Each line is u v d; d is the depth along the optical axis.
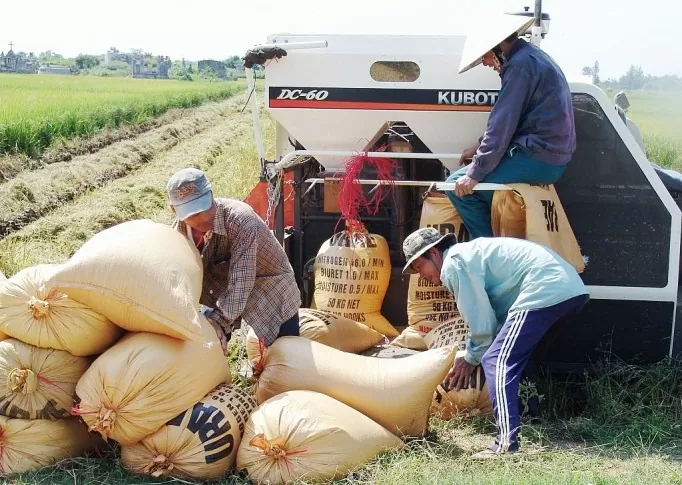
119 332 4.43
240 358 6.00
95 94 43.31
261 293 4.95
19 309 4.29
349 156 5.71
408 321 5.95
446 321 5.52
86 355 4.41
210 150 22.77
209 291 5.05
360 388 4.54
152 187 15.16
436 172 6.14
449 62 5.54
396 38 5.57
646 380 5.29
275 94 5.68
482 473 4.04
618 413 5.08
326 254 5.92
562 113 5.02
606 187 5.35
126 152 20.89
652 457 4.47
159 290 4.07
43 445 4.35
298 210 6.29
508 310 4.81
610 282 5.41
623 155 5.32
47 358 4.32
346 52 5.59
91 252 4.15
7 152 19.14
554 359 5.50
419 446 4.43
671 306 5.40
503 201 5.21
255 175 16.22
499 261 4.70
